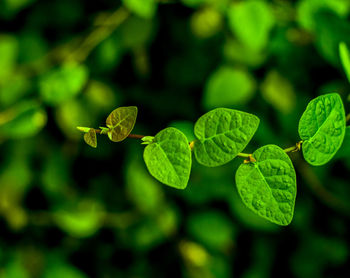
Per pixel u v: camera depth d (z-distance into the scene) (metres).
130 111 0.26
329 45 0.37
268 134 0.46
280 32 0.44
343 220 0.50
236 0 0.43
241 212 0.49
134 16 0.47
